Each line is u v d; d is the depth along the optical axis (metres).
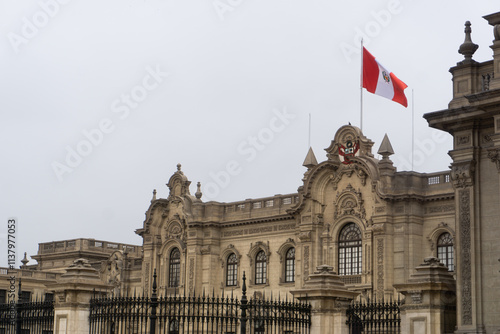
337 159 68.69
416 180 64.31
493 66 35.25
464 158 36.00
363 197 66.06
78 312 35.41
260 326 34.25
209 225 77.69
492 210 34.97
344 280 65.94
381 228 63.59
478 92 35.22
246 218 75.88
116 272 86.56
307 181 69.44
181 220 79.38
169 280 80.44
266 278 73.44
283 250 72.75
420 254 63.28
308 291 35.38
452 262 61.78
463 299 34.84
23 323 38.69
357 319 35.59
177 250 80.25
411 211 63.25
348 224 67.38
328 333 34.75
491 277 34.44
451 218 62.00
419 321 32.28
